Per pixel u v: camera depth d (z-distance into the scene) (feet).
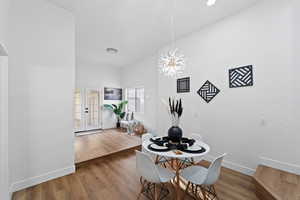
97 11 7.95
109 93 20.08
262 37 7.05
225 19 8.52
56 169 7.53
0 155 5.48
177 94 11.50
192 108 10.42
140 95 18.22
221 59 8.73
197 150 5.56
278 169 6.55
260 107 7.14
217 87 8.93
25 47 6.61
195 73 10.22
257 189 5.85
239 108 7.93
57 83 7.63
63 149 7.80
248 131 7.58
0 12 4.68
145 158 4.92
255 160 7.32
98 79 19.07
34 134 6.86
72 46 8.15
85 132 17.43
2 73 5.65
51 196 6.06
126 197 6.07
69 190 6.49
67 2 7.26
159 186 6.86
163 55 12.92
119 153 10.89
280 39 6.50
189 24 9.30
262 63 7.06
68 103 8.04
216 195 5.66
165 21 8.96
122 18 8.61
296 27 6.08
